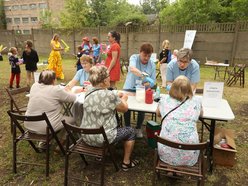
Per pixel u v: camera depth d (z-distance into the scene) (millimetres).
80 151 2494
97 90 2484
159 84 7469
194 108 2281
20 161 3057
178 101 2299
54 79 2914
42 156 3188
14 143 2771
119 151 3314
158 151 2348
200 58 11797
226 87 7270
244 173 2861
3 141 3598
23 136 2836
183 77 2332
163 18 17328
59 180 2715
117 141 2631
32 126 2799
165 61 6812
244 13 14680
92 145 2559
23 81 7918
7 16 45625
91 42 14750
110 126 2514
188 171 2215
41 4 41719
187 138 2221
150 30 12781
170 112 2281
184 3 15547
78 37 15102
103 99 2424
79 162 3062
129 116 3520
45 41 16312
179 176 2721
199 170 2223
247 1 14266
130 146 2785
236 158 3172
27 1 42719
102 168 2441
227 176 2803
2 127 4094
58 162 3045
